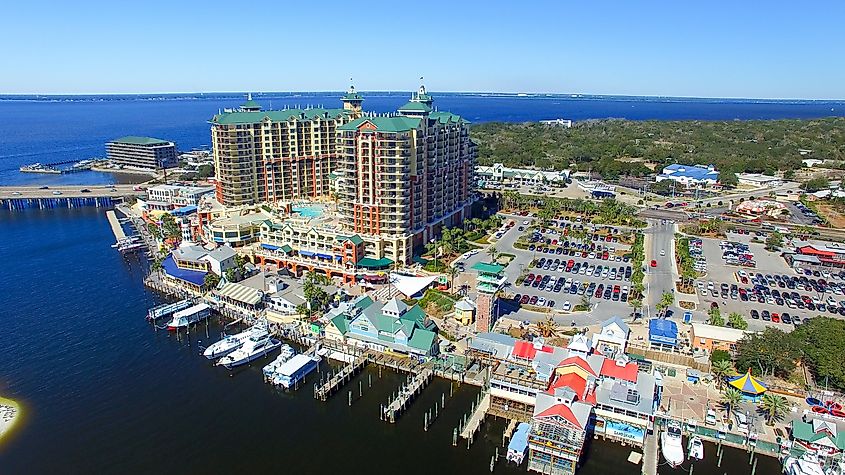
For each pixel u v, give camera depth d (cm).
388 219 19900
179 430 11800
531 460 10744
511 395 12075
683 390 12694
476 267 16200
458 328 15862
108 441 11425
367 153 19375
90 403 12700
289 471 10619
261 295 17312
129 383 13538
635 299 17612
